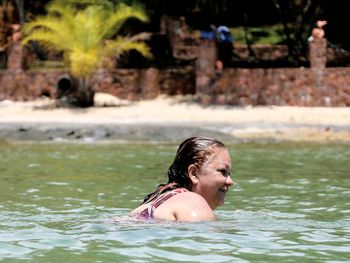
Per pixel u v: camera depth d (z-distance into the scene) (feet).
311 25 261.85
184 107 207.41
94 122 164.35
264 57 271.90
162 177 76.95
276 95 206.39
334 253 32.83
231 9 295.69
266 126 153.89
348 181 73.10
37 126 147.95
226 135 142.61
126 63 263.70
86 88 210.79
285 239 36.14
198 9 285.84
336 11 282.77
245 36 273.75
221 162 40.01
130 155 107.14
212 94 210.79
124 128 145.89
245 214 47.67
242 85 208.74
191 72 231.50
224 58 228.84
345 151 113.19
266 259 31.17
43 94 225.35
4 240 35.70
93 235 36.65
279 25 295.07
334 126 153.07
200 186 39.93
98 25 210.38
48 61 276.41
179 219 38.45
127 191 64.34
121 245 33.99
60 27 211.00
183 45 278.05
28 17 288.10
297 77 204.85
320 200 57.67
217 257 31.40
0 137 142.20
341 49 261.24
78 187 67.56
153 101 223.30
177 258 31.14
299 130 149.79
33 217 45.65
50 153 111.24
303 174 80.23
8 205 53.72
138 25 278.26
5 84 227.20
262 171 83.76
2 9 269.23
